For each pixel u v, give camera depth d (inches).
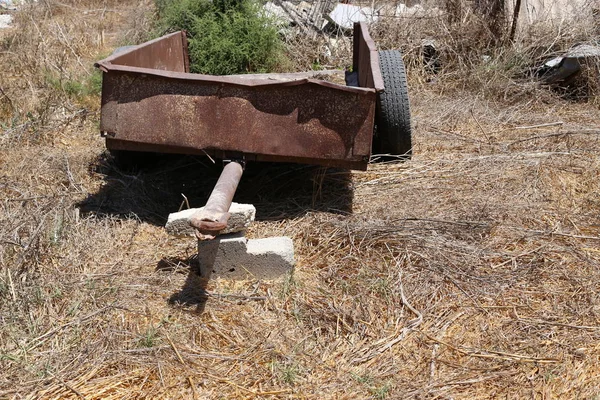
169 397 118.2
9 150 228.4
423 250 162.4
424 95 304.7
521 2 335.9
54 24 373.7
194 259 161.5
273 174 206.2
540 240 171.8
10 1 465.4
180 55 262.7
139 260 161.0
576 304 146.1
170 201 195.5
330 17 354.3
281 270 153.3
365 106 166.9
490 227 173.9
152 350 128.0
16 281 144.2
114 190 201.2
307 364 126.9
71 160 221.1
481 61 322.3
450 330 137.7
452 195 196.9
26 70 305.6
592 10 326.6
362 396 118.8
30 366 123.2
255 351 129.4
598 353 131.2
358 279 152.2
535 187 202.8
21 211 176.1
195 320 138.2
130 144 171.5
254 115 167.3
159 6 378.3
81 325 135.0
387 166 220.1
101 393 117.7
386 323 139.5
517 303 146.3
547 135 242.8
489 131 259.9
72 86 286.8
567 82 308.7
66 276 150.7
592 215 186.5
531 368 126.7
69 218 173.6
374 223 174.2
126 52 192.7
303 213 183.9
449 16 334.3
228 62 315.6
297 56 336.2
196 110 167.3
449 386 121.6
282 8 363.3
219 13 325.4
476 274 155.4
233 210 149.6
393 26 334.6
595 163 221.0
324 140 169.2
